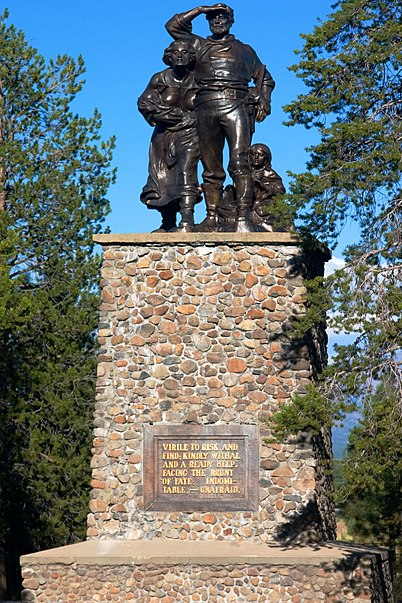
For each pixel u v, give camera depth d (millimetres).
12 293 30984
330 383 22328
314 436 24828
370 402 22016
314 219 23281
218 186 26281
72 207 35656
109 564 23078
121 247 25438
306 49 23641
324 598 22703
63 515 33906
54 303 35406
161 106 26562
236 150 25984
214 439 24703
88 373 34781
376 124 22484
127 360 25125
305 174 22875
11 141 35562
